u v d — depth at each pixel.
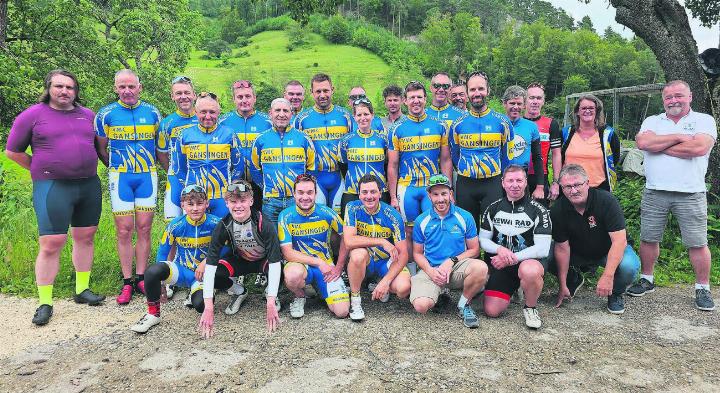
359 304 3.84
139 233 4.48
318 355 3.11
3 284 4.54
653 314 3.93
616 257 3.81
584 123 4.75
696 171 4.14
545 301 4.28
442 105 5.23
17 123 3.83
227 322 3.75
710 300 4.04
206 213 4.07
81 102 4.21
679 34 6.38
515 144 4.86
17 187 7.45
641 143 4.36
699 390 2.66
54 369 2.93
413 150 4.54
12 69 9.95
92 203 4.16
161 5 22.97
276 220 4.49
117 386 2.72
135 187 4.39
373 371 2.88
